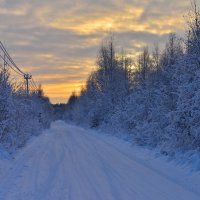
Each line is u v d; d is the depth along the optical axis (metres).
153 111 24.73
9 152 20.98
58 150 24.44
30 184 12.48
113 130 41.66
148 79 31.17
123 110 40.16
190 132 17.30
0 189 11.64
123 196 10.30
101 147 26.53
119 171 14.88
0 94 21.95
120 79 52.75
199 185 11.65
